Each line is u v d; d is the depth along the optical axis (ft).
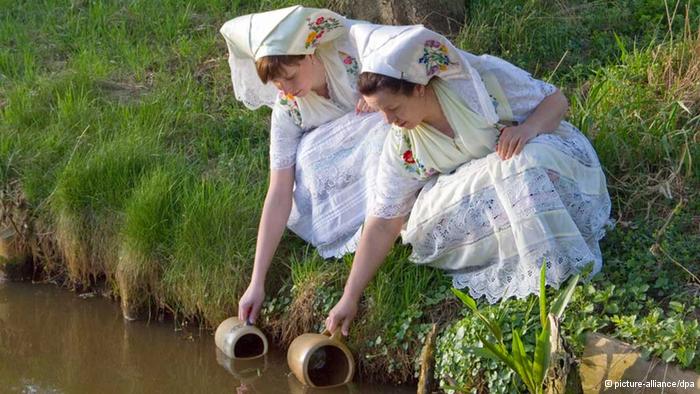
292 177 15.06
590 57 19.16
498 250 13.21
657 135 15.89
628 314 12.79
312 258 15.03
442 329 13.50
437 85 13.02
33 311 17.12
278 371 14.61
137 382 15.02
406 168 13.52
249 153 17.72
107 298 17.16
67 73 20.83
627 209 15.07
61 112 19.38
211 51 21.18
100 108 19.72
